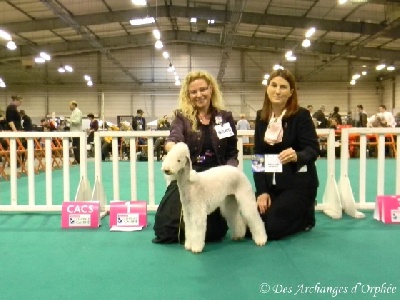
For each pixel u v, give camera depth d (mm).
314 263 2791
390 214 4012
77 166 11805
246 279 2510
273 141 3461
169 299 2234
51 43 21984
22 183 7699
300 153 3322
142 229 3865
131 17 16750
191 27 23109
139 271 2684
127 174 9344
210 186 2969
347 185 4434
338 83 26500
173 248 3195
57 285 2457
